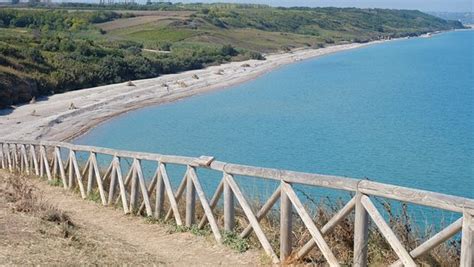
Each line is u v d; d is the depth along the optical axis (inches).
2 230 315.9
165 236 388.2
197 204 443.2
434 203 223.8
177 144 1445.6
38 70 2327.8
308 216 286.7
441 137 1536.7
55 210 385.7
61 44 2896.2
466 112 1974.7
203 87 2608.3
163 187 429.1
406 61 4197.8
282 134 1574.8
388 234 243.0
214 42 4753.9
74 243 319.9
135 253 333.7
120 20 5679.1
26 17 4909.0
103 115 1841.8
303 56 4601.4
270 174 307.1
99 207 508.4
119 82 2687.0
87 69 2564.0
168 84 2632.9
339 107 2085.4
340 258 292.8
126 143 1455.5
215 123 1745.8
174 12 6555.1
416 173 1153.4
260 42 5196.9
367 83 2861.7
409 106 2121.1
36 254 284.8
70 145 624.4
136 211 465.1
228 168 342.3
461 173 1146.0
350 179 261.9
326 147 1407.5
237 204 410.0
